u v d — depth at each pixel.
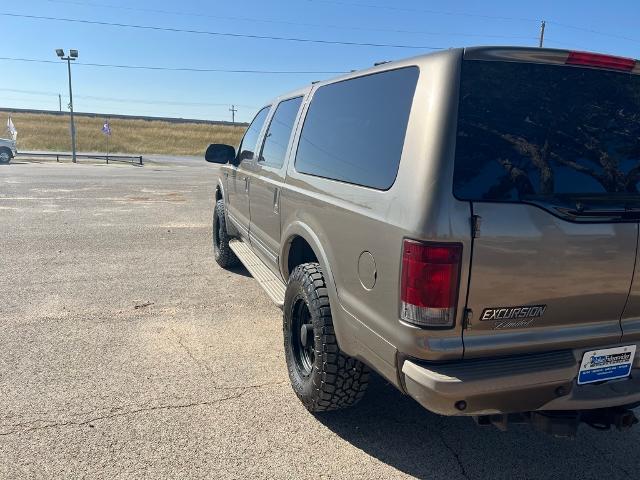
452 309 2.15
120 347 4.17
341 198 2.81
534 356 2.32
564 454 2.96
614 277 2.35
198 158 41.69
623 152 2.48
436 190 2.13
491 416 2.45
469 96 2.23
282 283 4.25
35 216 10.34
